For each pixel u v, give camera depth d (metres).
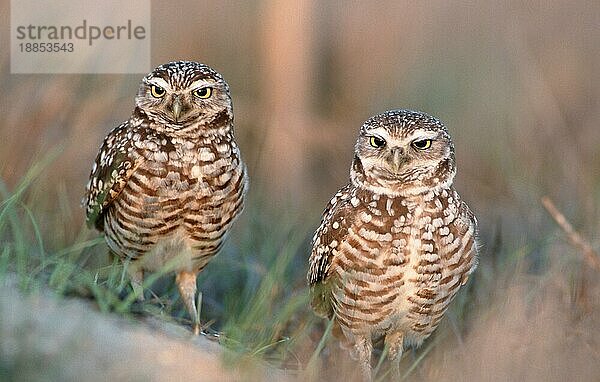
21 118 14.02
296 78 18.55
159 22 18.67
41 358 8.37
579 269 12.39
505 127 18.59
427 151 10.78
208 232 11.61
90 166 14.59
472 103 19.81
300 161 17.67
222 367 9.11
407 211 10.70
